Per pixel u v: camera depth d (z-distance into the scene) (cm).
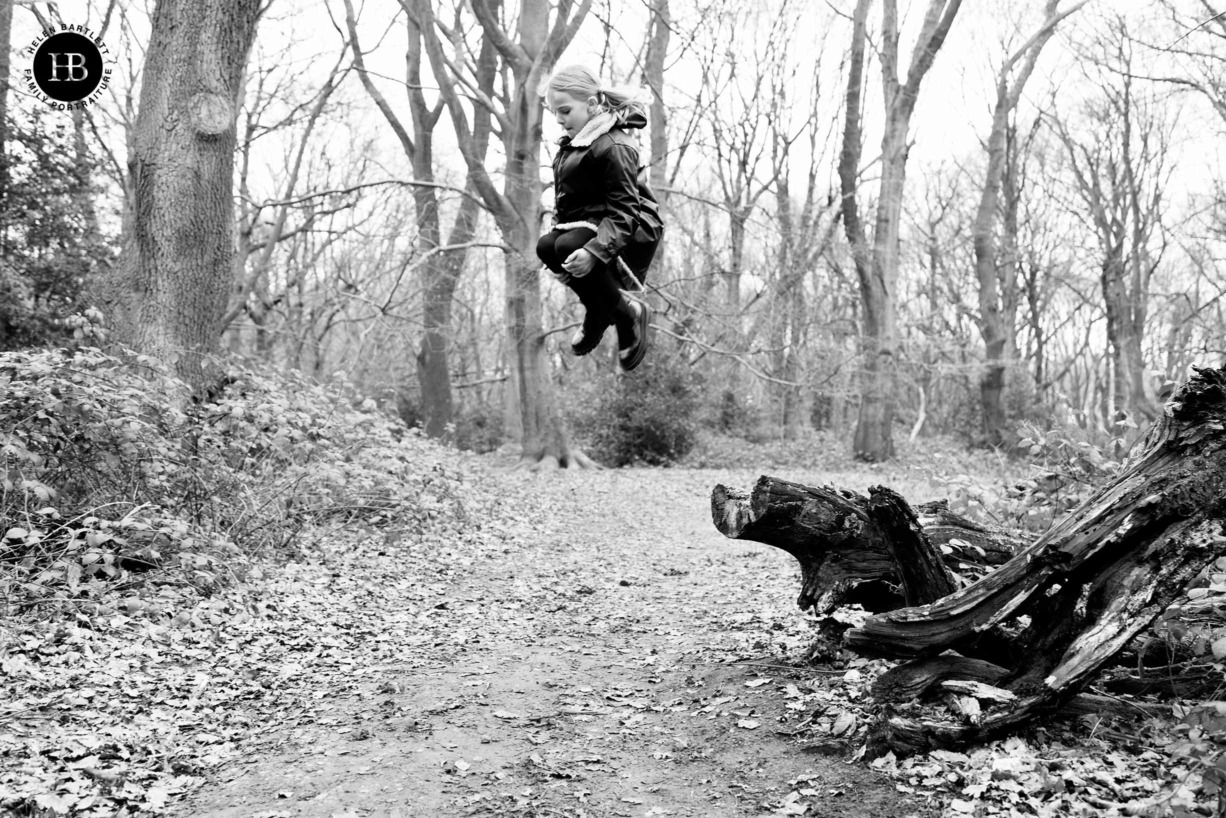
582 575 974
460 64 2211
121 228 1588
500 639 707
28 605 639
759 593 830
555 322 3011
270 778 448
